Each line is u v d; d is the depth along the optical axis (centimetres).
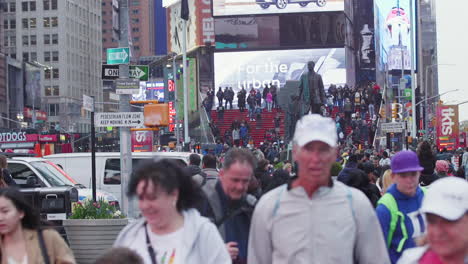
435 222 349
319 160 443
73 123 13262
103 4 17800
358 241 459
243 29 8544
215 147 4212
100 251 1112
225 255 449
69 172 1925
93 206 1151
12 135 4088
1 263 541
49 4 13100
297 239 452
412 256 381
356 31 9138
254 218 472
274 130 6544
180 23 9069
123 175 1426
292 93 4319
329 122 451
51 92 13062
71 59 13425
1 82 10631
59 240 560
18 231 546
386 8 10812
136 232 444
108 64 1449
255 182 773
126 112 1395
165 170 430
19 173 1588
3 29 13212
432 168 1015
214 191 597
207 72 8544
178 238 434
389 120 8150
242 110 7238
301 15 8500
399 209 615
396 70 10812
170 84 8562
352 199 456
